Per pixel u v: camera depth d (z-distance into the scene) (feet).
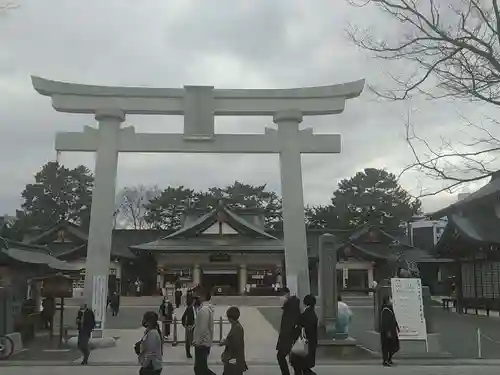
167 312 71.46
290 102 69.92
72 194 228.02
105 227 66.23
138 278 182.39
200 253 170.60
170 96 69.00
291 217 67.67
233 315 32.68
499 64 26.76
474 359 55.52
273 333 82.74
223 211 175.22
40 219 214.48
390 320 51.57
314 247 181.98
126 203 255.70
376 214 214.69
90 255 65.67
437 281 184.44
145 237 193.16
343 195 231.30
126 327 92.89
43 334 78.48
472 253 116.47
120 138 68.49
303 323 37.83
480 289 114.83
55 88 68.18
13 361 54.95
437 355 56.13
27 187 225.97
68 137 68.44
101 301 64.80
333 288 59.36
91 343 62.75
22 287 75.92
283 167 68.59
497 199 99.76
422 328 58.13
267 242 172.96
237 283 173.99
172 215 234.99
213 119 69.10
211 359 55.11
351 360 54.03
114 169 67.72
